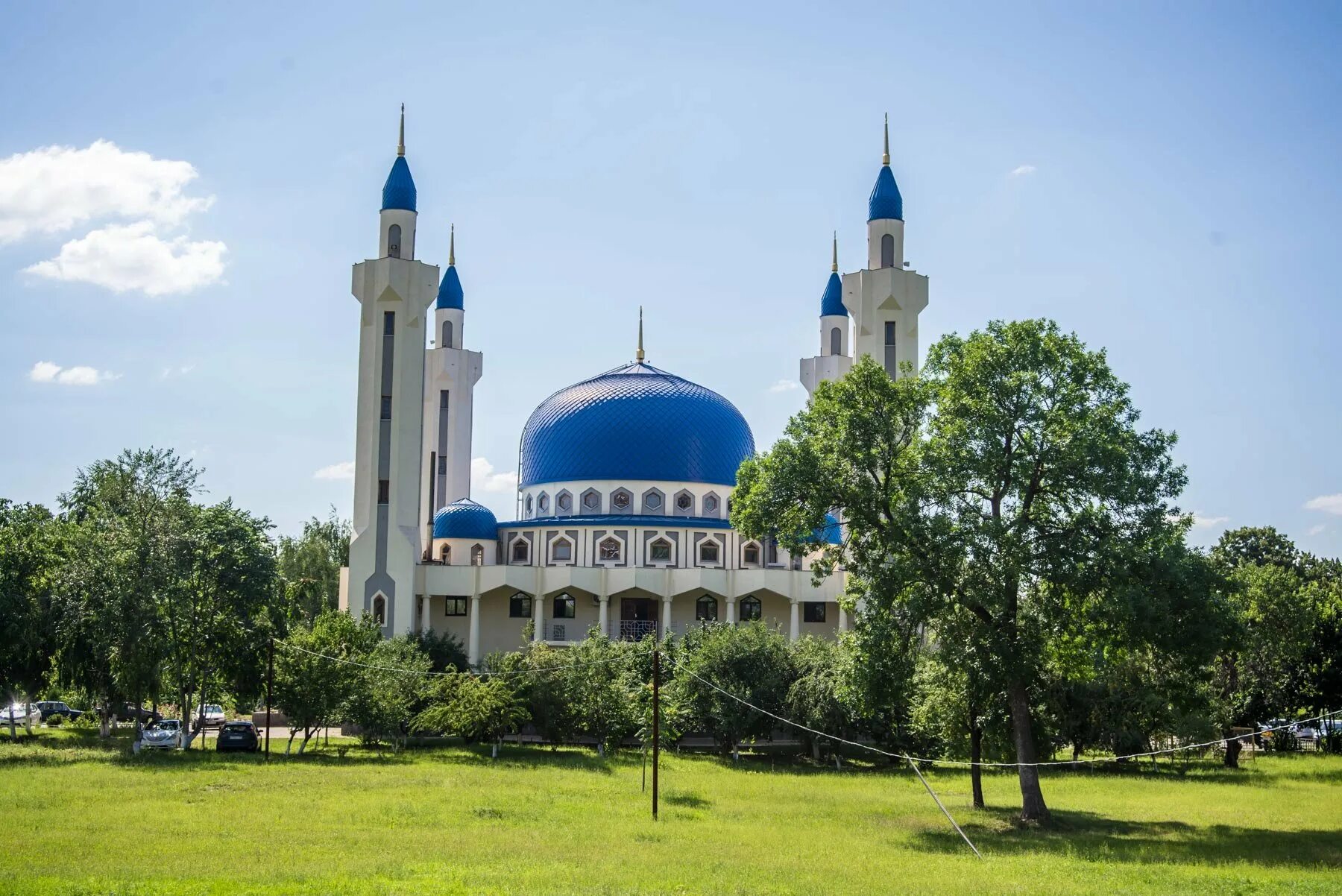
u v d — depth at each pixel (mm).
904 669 51500
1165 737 79875
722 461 106938
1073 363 50844
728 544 103688
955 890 33750
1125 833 47656
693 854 38969
